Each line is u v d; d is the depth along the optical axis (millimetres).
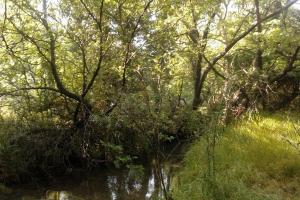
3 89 11875
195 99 16047
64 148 12078
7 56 11797
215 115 8539
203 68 17172
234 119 12898
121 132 12672
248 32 15562
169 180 10508
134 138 12750
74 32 11969
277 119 13117
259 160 9258
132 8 12828
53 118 12508
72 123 12570
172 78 13891
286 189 8109
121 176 11719
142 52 12578
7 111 12141
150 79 10031
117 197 10117
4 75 11828
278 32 15195
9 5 11242
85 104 12531
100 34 12109
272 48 15789
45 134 11977
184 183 9055
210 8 15250
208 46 17328
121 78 12258
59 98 12844
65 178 11477
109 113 12312
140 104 9875
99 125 12539
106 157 12500
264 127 11719
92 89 12805
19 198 9898
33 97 12359
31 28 11586
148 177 11344
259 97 15898
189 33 15281
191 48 14547
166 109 10508
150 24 13133
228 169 8828
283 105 16938
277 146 9695
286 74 16953
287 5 15555
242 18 16766
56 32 11633
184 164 11328
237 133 11141
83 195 10273
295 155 9125
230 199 7207
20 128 11727
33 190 10484
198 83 16109
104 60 12594
